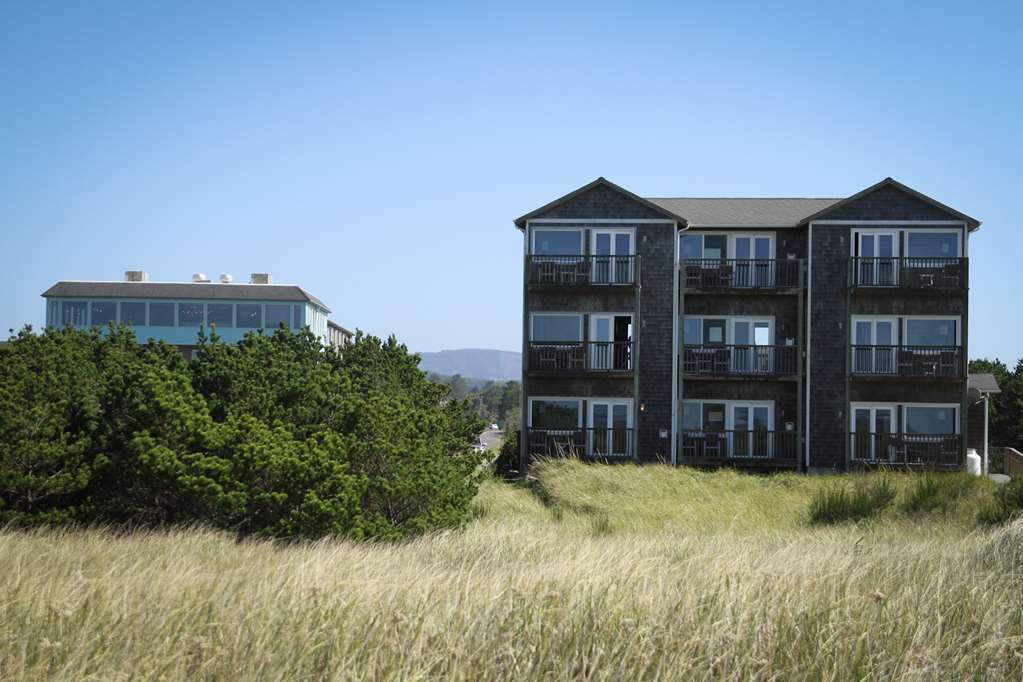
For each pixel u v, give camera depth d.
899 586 8.05
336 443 15.80
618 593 7.24
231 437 15.19
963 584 7.93
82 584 7.05
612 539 15.44
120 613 6.10
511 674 5.25
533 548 13.22
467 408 22.39
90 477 15.71
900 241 31.44
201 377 17.84
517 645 5.70
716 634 5.89
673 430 31.33
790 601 7.02
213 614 6.23
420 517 16.27
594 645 5.62
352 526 14.91
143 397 15.83
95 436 16.08
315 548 12.59
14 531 13.88
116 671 5.06
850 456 31.08
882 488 21.78
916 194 31.20
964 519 19.12
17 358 17.33
